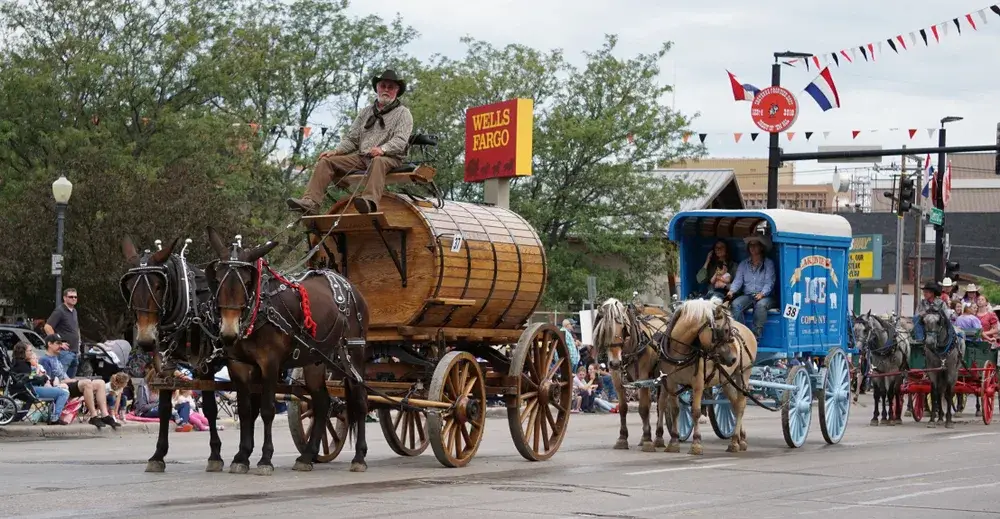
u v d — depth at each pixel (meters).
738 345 20.91
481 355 19.52
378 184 17.61
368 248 18.17
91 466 17.39
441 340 18.03
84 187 39.09
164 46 48.97
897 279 48.38
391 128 18.31
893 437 25.67
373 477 16.31
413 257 17.75
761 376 22.83
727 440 24.30
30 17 48.81
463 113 54.59
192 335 16.02
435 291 17.59
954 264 47.28
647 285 58.06
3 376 24.11
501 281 18.72
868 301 74.00
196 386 16.08
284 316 15.79
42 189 39.62
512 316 19.42
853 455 20.80
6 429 23.28
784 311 22.36
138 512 12.66
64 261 39.28
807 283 23.14
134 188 39.47
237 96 53.38
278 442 22.95
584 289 54.41
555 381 19.50
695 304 20.25
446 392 17.89
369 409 18.14
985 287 86.25
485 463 18.69
